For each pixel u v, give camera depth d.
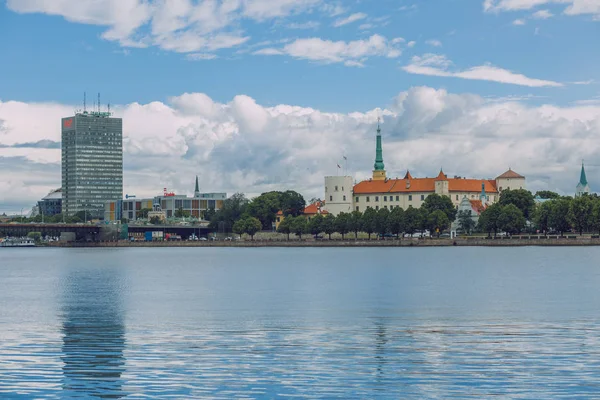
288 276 161.12
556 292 115.81
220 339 72.25
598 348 66.06
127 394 52.66
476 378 55.75
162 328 79.94
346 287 130.00
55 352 66.12
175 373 57.97
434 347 67.19
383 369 58.62
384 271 171.75
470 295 112.69
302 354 64.44
